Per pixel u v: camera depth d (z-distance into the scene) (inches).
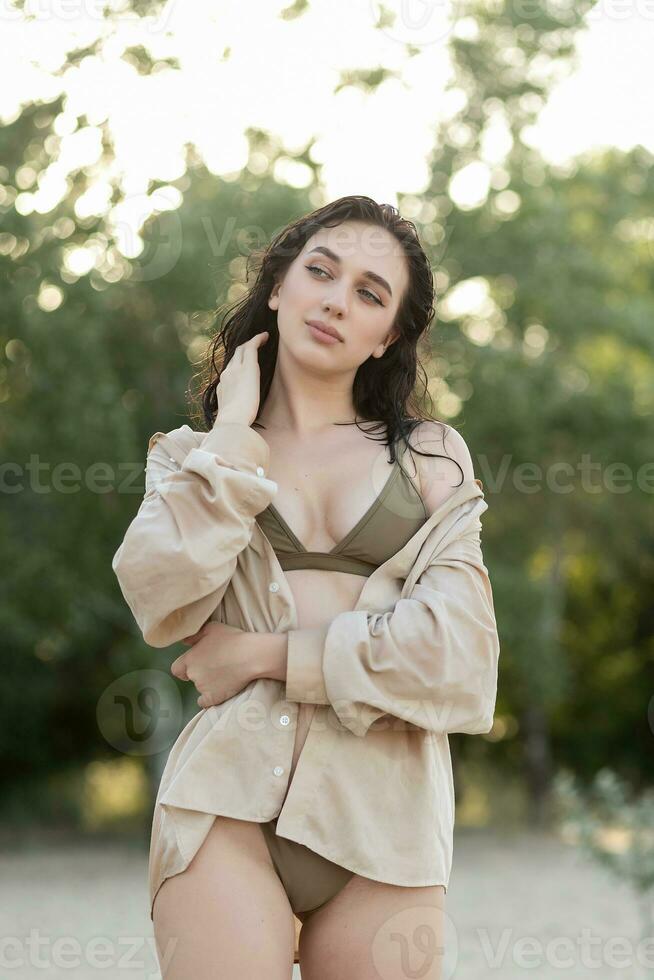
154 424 593.0
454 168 641.0
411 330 90.7
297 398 88.4
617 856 273.4
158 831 81.1
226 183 524.7
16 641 636.7
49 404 543.5
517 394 633.6
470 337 669.9
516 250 645.3
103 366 544.1
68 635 644.1
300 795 79.7
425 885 80.8
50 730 766.5
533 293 647.8
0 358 538.9
